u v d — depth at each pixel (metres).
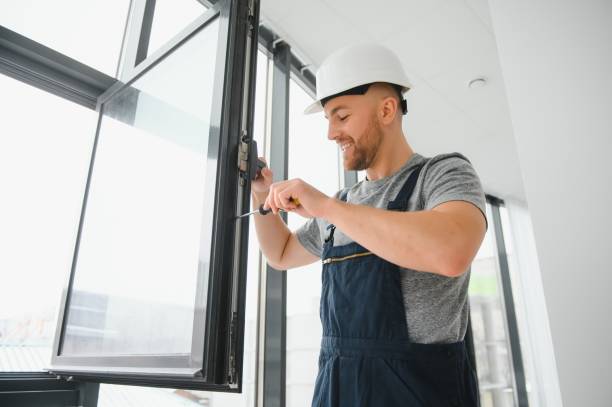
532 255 4.89
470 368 0.87
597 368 1.30
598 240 1.38
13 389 1.38
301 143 2.67
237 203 0.87
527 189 1.57
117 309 1.14
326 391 0.83
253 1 1.05
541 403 4.52
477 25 2.38
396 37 2.47
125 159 1.38
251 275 2.12
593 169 1.44
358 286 0.86
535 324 4.72
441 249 0.69
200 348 0.76
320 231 1.15
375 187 1.00
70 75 1.66
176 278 0.94
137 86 1.44
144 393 1.84
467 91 2.93
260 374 1.97
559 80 1.59
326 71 1.02
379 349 0.79
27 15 1.58
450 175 0.84
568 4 1.64
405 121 3.31
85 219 1.46
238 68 0.96
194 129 1.05
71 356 1.23
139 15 1.90
